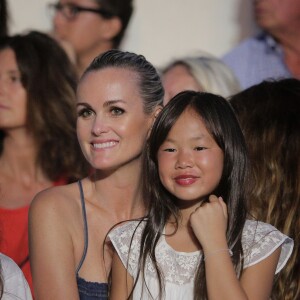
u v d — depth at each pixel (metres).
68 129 9.15
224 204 6.52
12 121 9.01
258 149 7.12
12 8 11.38
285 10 10.73
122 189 7.04
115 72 6.88
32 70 9.08
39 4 11.36
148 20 11.30
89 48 10.75
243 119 7.24
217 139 6.50
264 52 10.91
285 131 7.11
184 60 10.04
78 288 6.88
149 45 11.35
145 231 6.66
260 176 7.06
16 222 8.61
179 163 6.47
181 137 6.50
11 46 9.15
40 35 9.34
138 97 6.88
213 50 11.38
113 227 6.88
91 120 6.89
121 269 6.68
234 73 10.40
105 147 6.84
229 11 11.31
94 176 7.12
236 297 6.19
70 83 9.26
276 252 6.55
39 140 9.09
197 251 6.54
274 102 7.25
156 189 6.70
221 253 6.33
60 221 6.86
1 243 8.36
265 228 6.59
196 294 6.36
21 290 6.18
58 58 9.23
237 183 6.57
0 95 9.02
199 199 6.64
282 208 7.00
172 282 6.47
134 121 6.86
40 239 6.80
